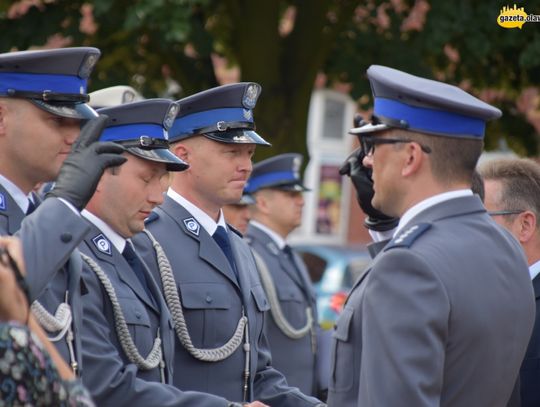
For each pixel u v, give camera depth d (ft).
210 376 34.50
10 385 19.31
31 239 23.72
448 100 25.49
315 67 75.77
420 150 25.81
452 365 24.77
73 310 28.27
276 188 54.19
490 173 34.94
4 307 20.07
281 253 53.72
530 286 26.84
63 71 27.99
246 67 75.10
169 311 33.83
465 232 25.70
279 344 51.39
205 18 78.43
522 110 87.45
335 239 147.54
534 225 34.19
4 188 27.58
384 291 24.66
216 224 36.37
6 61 27.43
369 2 76.28
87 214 32.14
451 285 24.58
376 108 26.53
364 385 24.68
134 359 31.14
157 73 81.20
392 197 26.37
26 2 72.95
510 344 25.77
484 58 76.23
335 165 146.92
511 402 30.30
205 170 35.50
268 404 36.27
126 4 68.13
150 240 34.83
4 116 27.63
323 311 86.02
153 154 32.17
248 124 35.83
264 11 74.02
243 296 35.76
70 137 28.02
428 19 70.33
